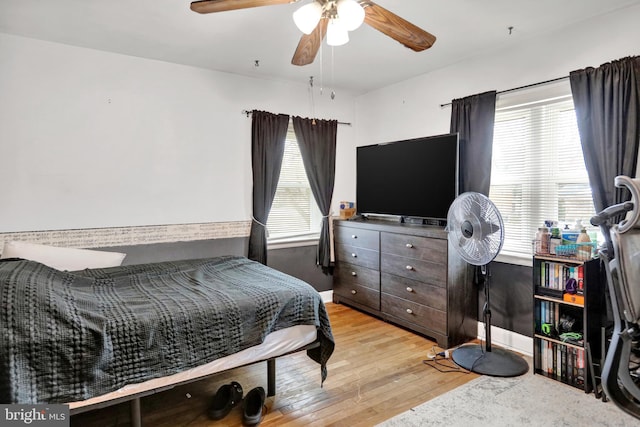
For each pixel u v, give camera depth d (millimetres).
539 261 2537
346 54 3195
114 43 2963
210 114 3625
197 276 2459
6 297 1493
